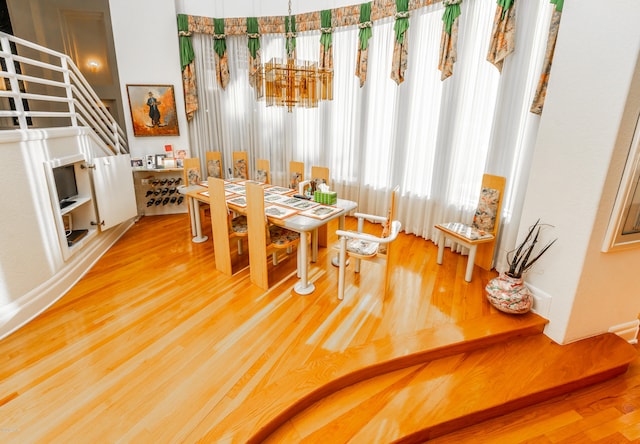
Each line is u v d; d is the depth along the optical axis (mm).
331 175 5238
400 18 3908
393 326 2527
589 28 2078
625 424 1992
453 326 2516
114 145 4801
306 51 4945
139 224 4883
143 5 4605
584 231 2203
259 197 2791
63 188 3381
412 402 1998
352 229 4680
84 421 1743
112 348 2275
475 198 3627
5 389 1930
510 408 2043
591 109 2105
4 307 2432
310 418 1899
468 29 3395
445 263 3641
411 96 4098
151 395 1904
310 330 2482
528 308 2545
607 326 2576
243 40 5137
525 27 2924
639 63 1865
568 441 1884
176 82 4992
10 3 4648
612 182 2092
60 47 4910
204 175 5543
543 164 2469
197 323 2557
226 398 1892
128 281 3199
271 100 3289
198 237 4215
